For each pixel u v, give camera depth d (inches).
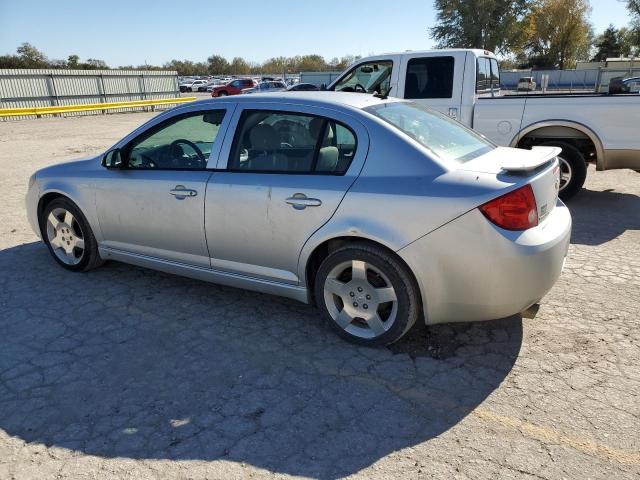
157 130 166.9
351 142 135.2
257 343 142.6
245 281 153.6
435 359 133.1
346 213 129.6
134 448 102.7
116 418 111.9
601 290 172.2
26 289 179.8
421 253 123.3
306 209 134.8
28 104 1159.6
